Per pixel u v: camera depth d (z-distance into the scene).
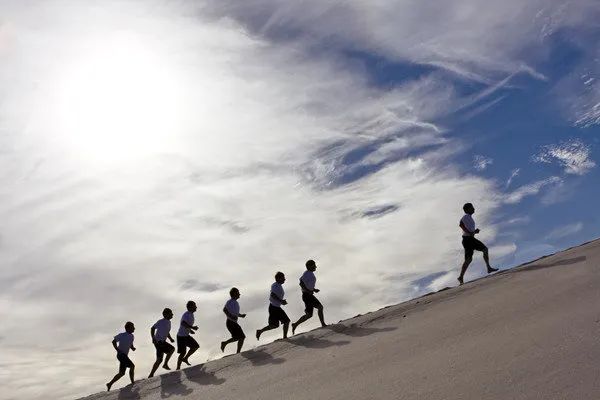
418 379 9.38
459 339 11.05
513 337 10.10
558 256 15.66
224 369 14.47
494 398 7.73
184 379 14.52
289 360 13.63
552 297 11.83
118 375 16.23
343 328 15.16
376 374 10.38
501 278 15.26
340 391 9.98
